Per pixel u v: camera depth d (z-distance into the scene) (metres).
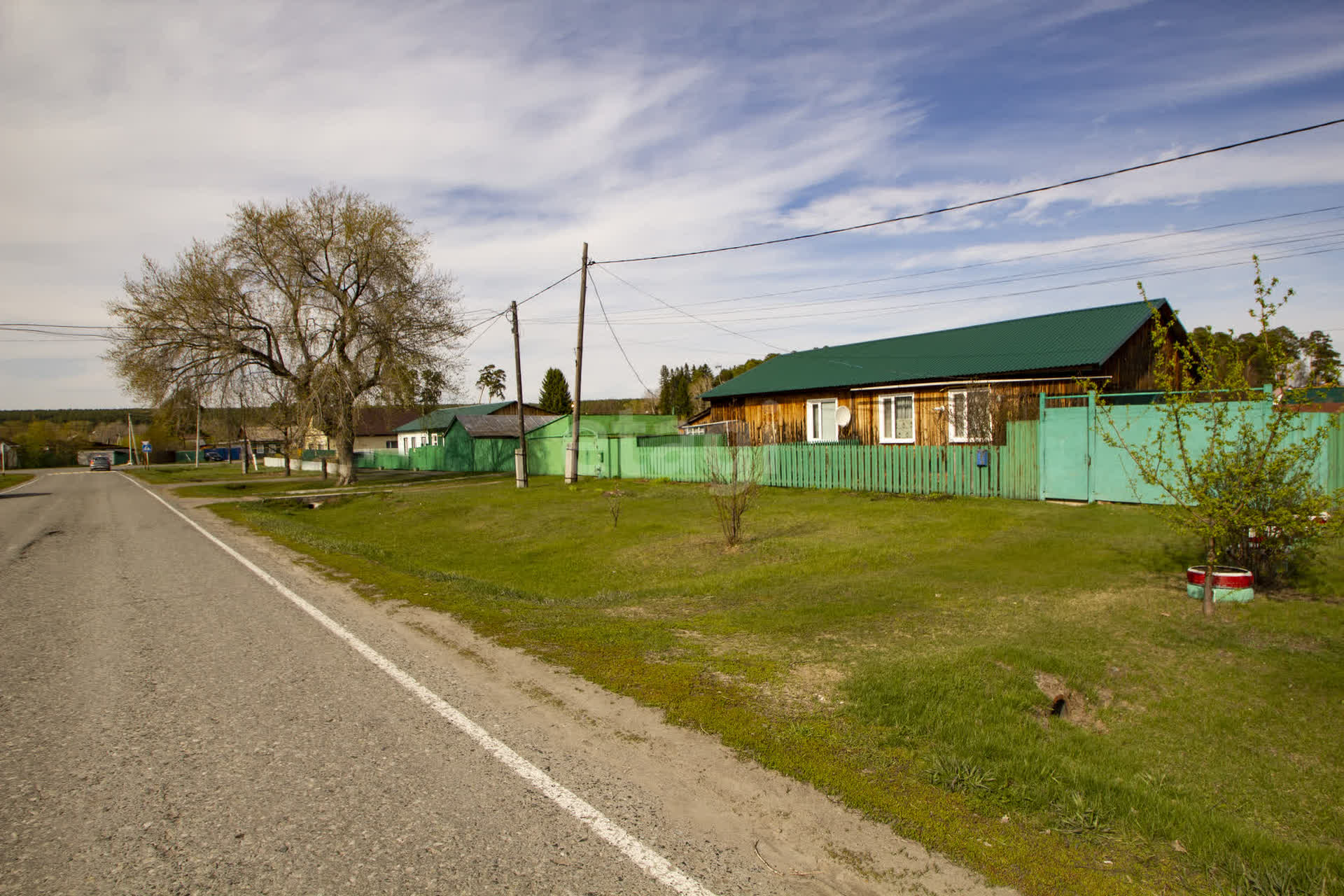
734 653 5.94
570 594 9.70
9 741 4.36
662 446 25.19
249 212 29.98
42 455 90.94
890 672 5.30
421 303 32.31
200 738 4.38
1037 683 5.34
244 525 17.50
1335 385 6.42
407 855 3.14
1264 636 6.20
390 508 21.73
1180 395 7.11
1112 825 3.43
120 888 2.89
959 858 3.11
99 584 9.62
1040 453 14.00
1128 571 8.59
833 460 17.92
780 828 3.36
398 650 6.21
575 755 4.12
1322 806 4.01
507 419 49.97
